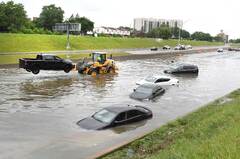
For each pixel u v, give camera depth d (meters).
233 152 10.92
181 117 24.89
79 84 39.94
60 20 132.50
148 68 61.91
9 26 96.12
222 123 20.23
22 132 20.41
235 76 55.28
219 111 25.52
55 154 16.70
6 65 53.09
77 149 17.50
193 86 42.34
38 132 20.47
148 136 19.77
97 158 15.92
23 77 43.41
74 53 84.31
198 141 15.08
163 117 25.53
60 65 47.38
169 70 54.50
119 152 16.92
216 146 11.92
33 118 23.89
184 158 11.62
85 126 21.59
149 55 91.12
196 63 78.81
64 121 23.25
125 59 80.88
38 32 106.88
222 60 90.62
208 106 29.69
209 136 16.50
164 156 12.95
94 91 35.72
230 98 34.78
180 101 32.47
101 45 112.50
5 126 21.62
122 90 36.84
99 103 29.86
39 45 90.25
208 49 139.25
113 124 21.72
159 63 73.19
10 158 16.03
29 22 111.44
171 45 154.62
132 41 132.75
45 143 18.38
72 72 50.38
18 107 27.12
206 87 42.00
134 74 51.78
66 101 30.14
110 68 51.28
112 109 22.86
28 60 44.62
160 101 32.00
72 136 19.72
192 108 29.56
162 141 18.70
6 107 26.97
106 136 19.86
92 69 48.28
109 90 36.66
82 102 30.00
